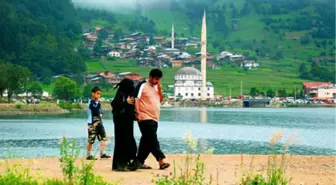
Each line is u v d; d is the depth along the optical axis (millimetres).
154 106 31922
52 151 63531
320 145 78125
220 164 36125
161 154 32156
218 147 74125
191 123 154000
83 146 65125
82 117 187000
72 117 187000
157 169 32406
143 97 31906
